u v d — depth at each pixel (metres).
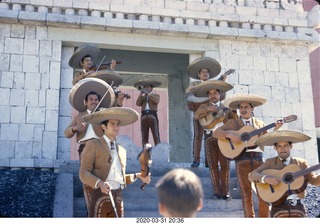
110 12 9.99
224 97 7.92
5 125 9.20
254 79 10.48
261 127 6.69
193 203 2.48
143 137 9.80
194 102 8.00
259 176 5.51
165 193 2.50
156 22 10.12
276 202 5.42
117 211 4.89
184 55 11.68
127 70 12.77
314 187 7.55
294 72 10.73
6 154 9.07
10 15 9.48
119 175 5.02
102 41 10.06
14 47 9.59
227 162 7.14
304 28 10.85
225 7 10.54
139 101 9.90
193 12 10.32
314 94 12.75
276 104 10.46
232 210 7.06
